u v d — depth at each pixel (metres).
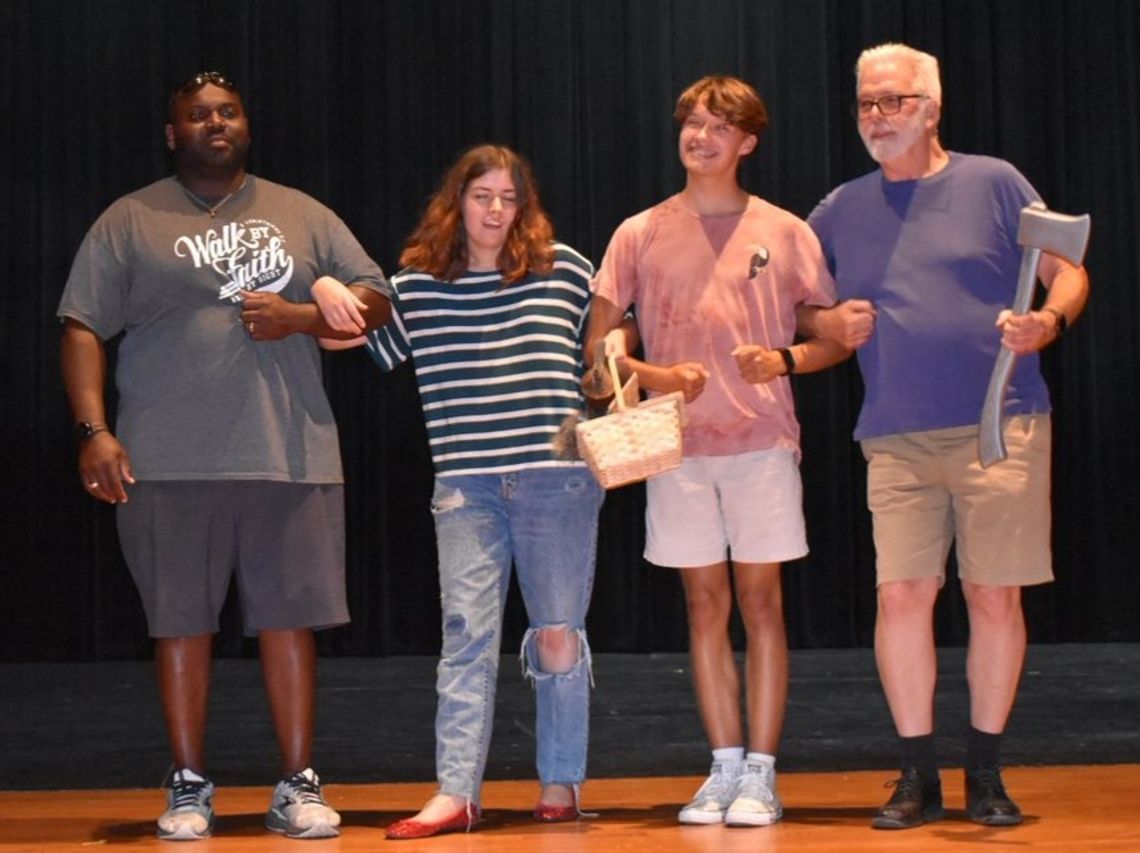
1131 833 3.08
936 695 5.86
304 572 3.30
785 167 7.64
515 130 7.66
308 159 7.59
